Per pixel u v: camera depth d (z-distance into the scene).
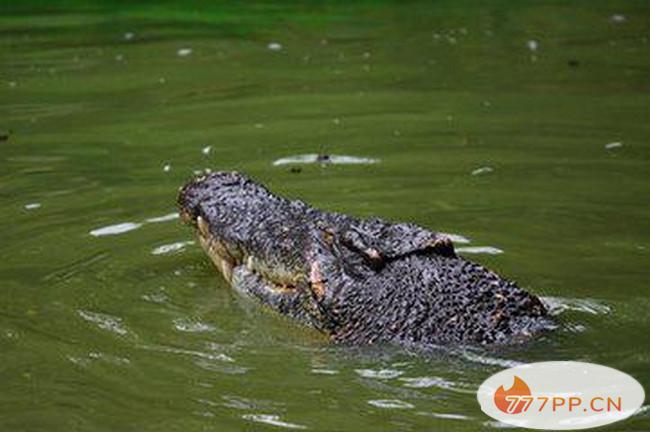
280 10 37.25
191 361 14.83
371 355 14.80
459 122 24.72
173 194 20.73
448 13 36.41
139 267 17.84
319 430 13.01
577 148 22.91
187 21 35.59
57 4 38.28
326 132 24.19
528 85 27.67
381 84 27.91
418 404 13.54
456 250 18.00
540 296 16.20
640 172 21.45
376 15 36.28
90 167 22.30
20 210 20.06
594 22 34.72
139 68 29.73
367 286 15.43
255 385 14.14
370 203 20.03
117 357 14.95
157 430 13.12
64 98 27.12
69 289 17.03
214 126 24.77
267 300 16.47
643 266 17.28
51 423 13.34
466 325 14.93
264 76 28.78
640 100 26.17
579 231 18.72
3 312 16.28
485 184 20.92
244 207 17.25
